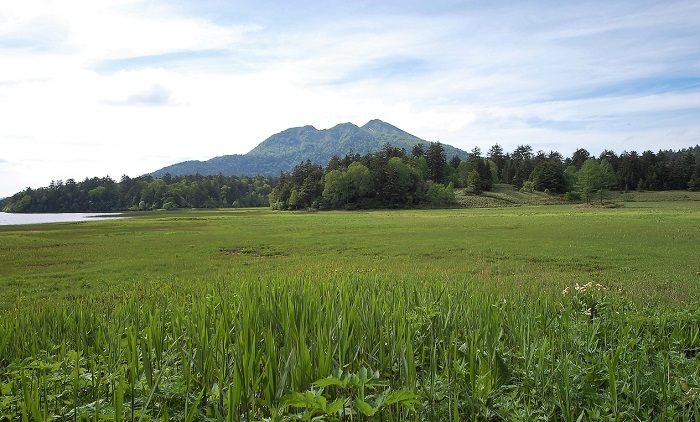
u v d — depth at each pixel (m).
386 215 79.56
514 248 25.36
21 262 22.00
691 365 5.02
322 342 4.76
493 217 61.66
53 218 105.38
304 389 4.17
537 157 172.25
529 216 61.69
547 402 4.36
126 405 3.99
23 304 12.27
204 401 4.19
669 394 4.38
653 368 5.06
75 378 3.94
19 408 4.04
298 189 128.88
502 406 4.20
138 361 4.74
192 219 70.69
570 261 20.36
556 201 118.62
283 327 5.51
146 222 62.84
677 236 29.98
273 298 6.53
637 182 140.12
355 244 28.97
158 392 4.11
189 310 7.38
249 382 4.06
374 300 6.70
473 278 14.70
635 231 34.12
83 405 4.04
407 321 5.92
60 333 6.81
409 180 121.31
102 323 7.05
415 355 5.55
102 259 23.14
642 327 6.80
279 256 24.41
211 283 13.64
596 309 7.67
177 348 5.52
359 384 3.60
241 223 57.47
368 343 5.54
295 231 41.47
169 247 28.62
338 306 6.56
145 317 7.19
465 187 143.75
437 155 151.88
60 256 24.23
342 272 15.52
